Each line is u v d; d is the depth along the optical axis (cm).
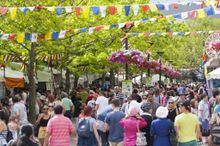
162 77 6456
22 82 2914
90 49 2886
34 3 2050
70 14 2272
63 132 1291
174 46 5181
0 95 3034
